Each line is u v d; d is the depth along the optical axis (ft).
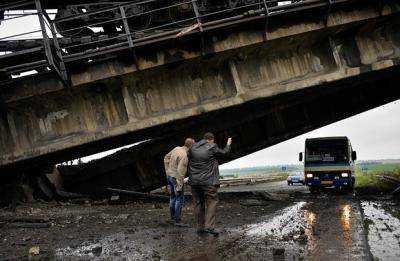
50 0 46.57
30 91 38.93
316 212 34.42
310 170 68.59
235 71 42.88
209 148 24.47
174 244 20.93
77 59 38.09
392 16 44.11
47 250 20.43
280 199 50.08
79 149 44.78
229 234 23.79
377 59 45.19
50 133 40.57
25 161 41.19
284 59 44.65
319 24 42.86
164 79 42.57
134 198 51.78
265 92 42.98
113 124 41.50
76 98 41.09
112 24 44.24
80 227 29.12
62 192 54.70
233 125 54.13
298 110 57.88
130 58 40.19
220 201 49.08
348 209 36.27
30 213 39.60
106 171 56.44
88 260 17.61
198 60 41.93
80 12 43.27
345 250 17.66
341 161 68.03
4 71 36.40
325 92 53.16
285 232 23.75
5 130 39.99
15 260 18.19
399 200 46.57
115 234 25.25
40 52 37.78
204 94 43.14
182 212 37.68
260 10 40.14
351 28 44.29
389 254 16.71
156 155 56.24
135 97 41.83
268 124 57.06
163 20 45.19
